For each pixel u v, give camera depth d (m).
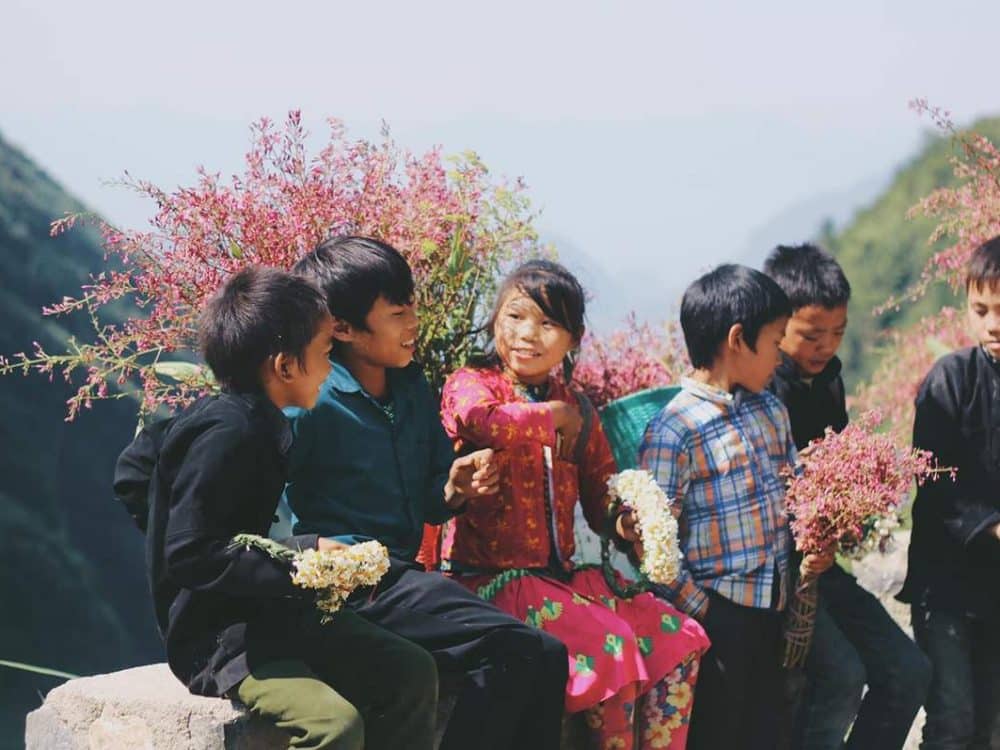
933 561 4.17
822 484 3.71
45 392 27.66
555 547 3.68
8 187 29.94
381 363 3.45
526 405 3.60
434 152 4.04
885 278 39.91
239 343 3.05
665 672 3.62
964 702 4.15
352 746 2.87
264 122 3.80
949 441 4.12
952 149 5.29
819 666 3.95
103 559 27.38
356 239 3.48
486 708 3.21
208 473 2.93
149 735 3.10
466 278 4.04
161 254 3.74
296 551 2.98
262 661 3.01
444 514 3.45
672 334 4.71
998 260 4.04
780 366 4.25
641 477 3.61
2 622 24.50
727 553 3.81
